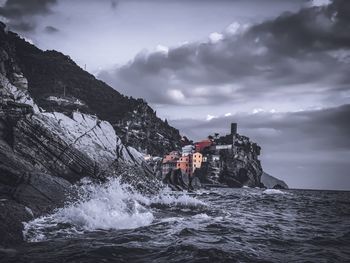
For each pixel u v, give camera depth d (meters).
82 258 9.16
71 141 30.70
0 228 11.07
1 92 30.69
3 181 19.09
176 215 18.05
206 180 117.94
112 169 34.22
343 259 10.17
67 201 17.69
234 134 136.25
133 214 16.52
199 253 9.84
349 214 24.55
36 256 9.25
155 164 105.44
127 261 9.07
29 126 28.12
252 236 13.26
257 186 133.25
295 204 33.06
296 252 10.90
